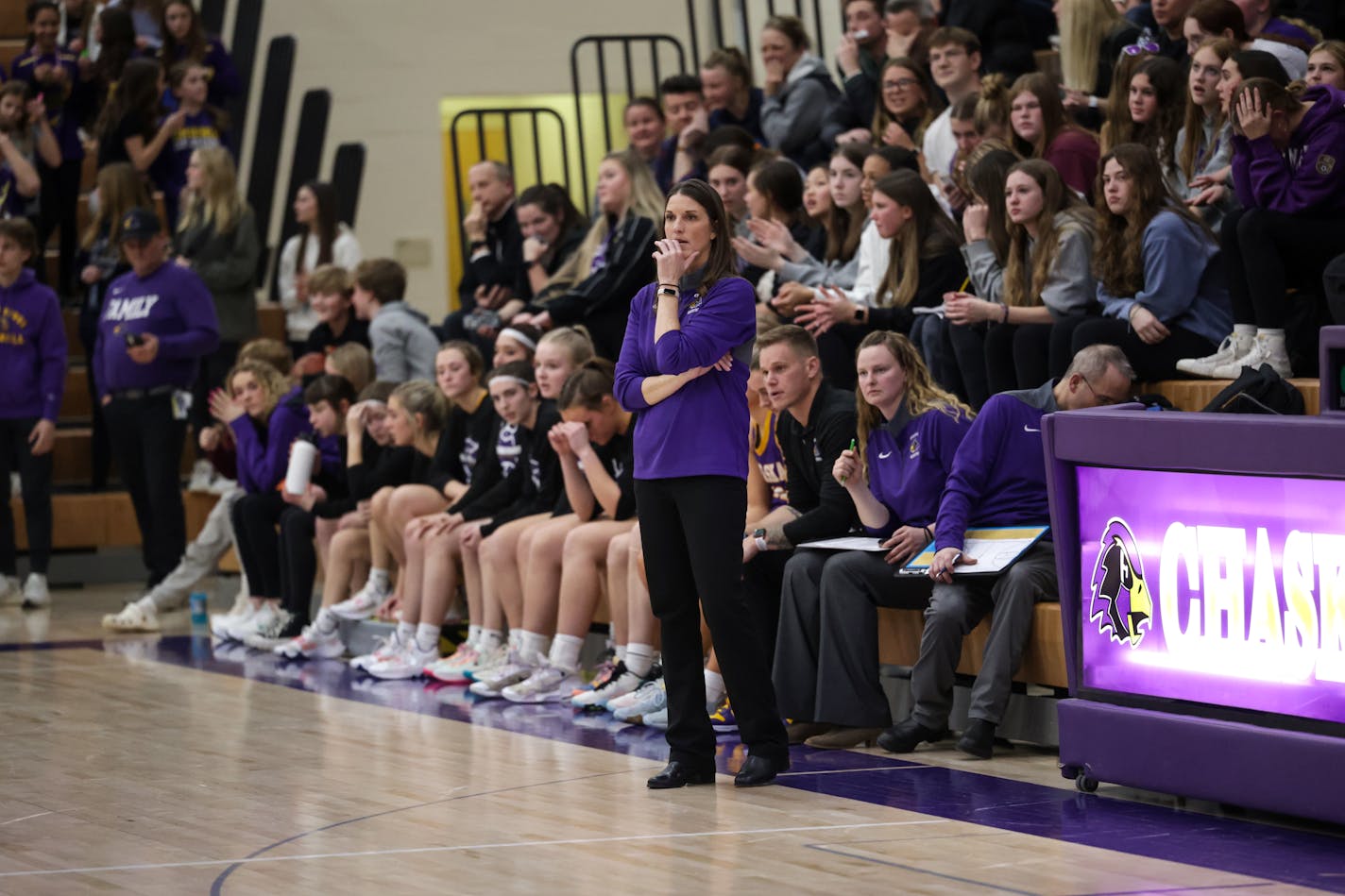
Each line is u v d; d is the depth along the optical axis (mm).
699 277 12492
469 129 34125
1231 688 11375
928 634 13781
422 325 22953
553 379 17703
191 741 14891
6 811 12266
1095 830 11109
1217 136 16031
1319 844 10680
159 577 24203
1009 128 17953
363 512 20484
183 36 30516
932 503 14570
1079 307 15703
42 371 25312
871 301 17984
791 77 22766
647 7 34062
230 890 10023
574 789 12672
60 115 29984
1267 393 13086
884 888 9727
